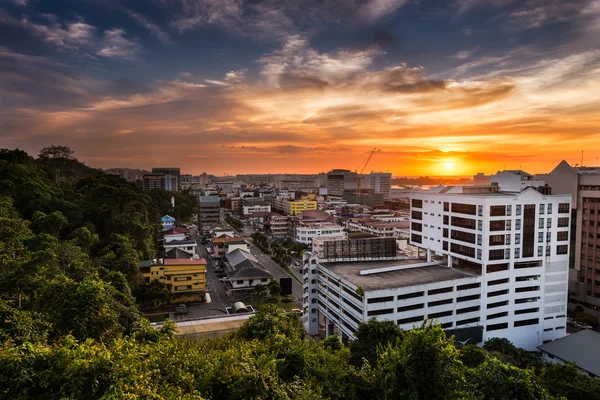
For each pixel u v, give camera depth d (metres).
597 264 108.19
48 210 114.50
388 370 37.84
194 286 118.94
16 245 67.62
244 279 124.38
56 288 50.53
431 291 80.94
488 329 86.81
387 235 197.50
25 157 137.88
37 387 27.84
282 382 36.22
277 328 58.59
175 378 32.75
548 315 91.88
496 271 86.62
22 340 38.69
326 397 37.00
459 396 36.00
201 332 78.75
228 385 32.84
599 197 107.44
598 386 53.50
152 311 110.50
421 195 104.44
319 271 98.88
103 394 27.22
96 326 47.81
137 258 117.69
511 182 106.56
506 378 40.81
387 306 77.00
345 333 84.75
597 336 78.38
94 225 123.44
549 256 90.25
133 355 31.97
